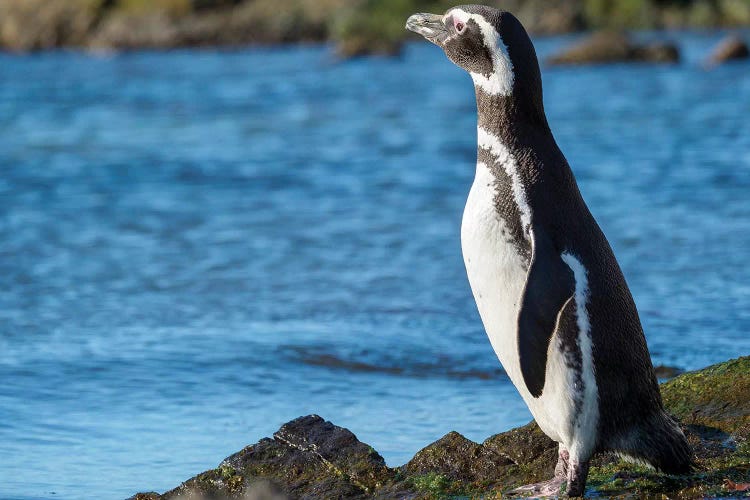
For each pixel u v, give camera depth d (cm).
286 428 1091
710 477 941
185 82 5856
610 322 888
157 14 8575
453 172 3256
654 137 3706
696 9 9112
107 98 5134
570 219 896
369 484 1016
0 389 1448
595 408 891
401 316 1812
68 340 1700
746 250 2178
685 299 1841
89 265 2233
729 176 3003
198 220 2669
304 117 4447
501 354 930
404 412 1347
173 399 1414
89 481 1136
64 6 8606
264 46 8475
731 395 1084
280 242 2417
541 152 917
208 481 1046
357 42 7212
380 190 3011
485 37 930
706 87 5159
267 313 1850
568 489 912
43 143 3862
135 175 3275
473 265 920
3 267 2217
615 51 6438
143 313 1869
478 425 1288
